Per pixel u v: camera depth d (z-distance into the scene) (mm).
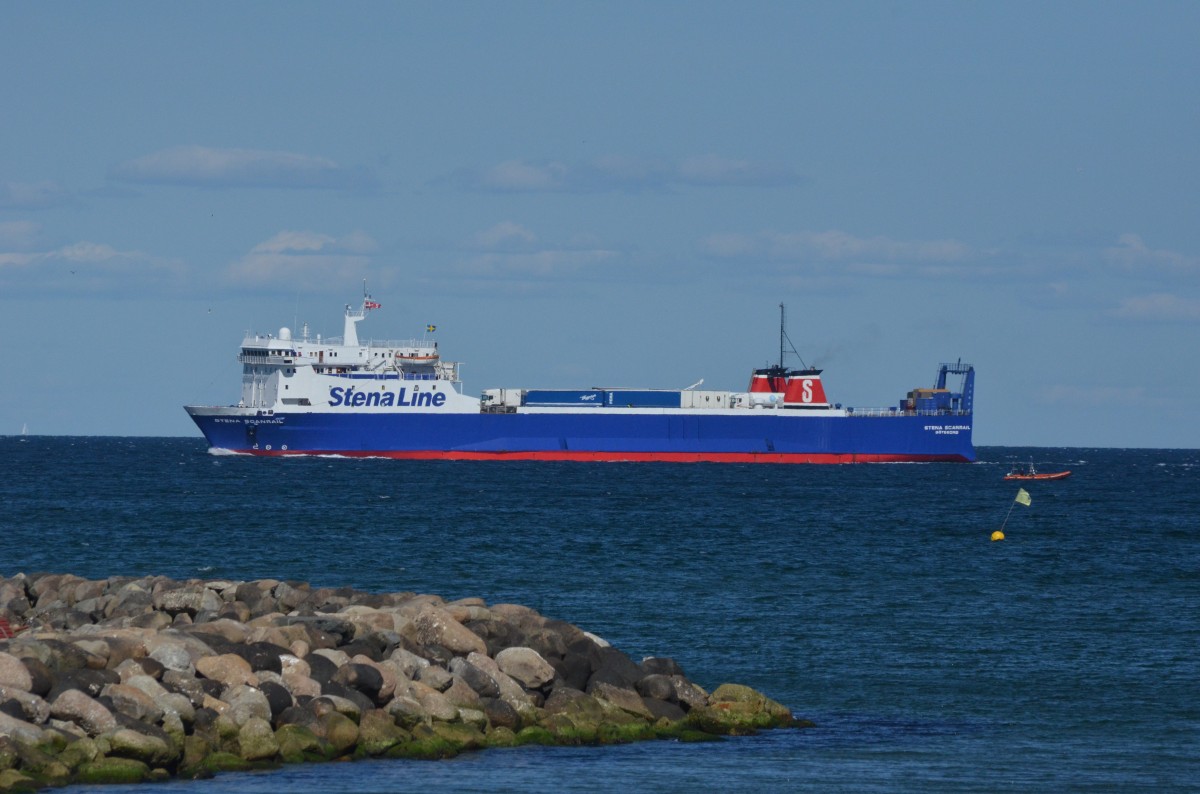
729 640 198500
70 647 123188
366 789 117375
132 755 114250
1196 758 137500
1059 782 128375
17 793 107250
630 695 144375
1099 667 181875
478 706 135875
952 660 185500
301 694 128875
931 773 130250
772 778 127250
